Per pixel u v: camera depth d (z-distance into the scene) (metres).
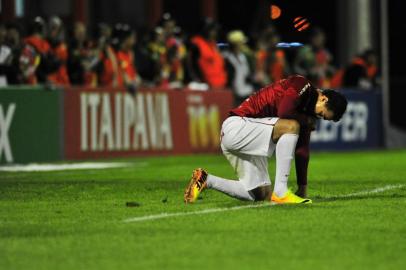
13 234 21.86
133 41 50.94
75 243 20.64
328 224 22.88
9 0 64.38
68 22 67.94
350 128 59.97
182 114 52.16
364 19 67.81
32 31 47.44
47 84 46.66
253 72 56.75
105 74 50.38
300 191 27.02
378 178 36.06
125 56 50.62
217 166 43.38
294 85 25.55
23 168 42.16
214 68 54.66
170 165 44.00
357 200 27.58
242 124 25.69
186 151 52.41
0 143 44.19
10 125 44.59
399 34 79.38
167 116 51.41
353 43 67.94
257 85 56.94
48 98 46.28
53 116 46.56
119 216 24.75
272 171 41.06
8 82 46.22
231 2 84.06
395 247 20.00
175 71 55.09
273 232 21.78
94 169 41.47
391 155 52.91
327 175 37.62
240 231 21.94
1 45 45.81
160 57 53.72
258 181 26.48
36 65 47.19
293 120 25.52
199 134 53.12
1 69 45.88
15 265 18.44
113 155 49.06
